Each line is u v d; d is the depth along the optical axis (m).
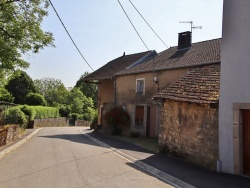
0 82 20.00
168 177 8.59
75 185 7.36
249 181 8.10
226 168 9.17
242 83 8.95
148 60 25.48
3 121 22.98
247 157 8.88
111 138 20.50
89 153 12.88
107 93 27.22
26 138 19.34
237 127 8.97
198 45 22.67
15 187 7.14
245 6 9.12
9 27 15.24
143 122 21.47
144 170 9.62
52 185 7.34
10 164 10.12
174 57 22.00
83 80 29.81
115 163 10.62
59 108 49.28
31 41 16.09
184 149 11.38
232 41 9.36
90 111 56.31
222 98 9.49
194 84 12.34
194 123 10.80
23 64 16.39
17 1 15.11
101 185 7.40
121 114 22.56
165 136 12.93
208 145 9.93
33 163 10.29
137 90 22.33
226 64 9.48
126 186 7.39
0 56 15.17
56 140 18.39
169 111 12.72
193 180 8.12
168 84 19.59
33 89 49.03
